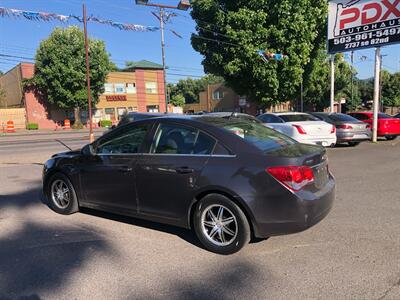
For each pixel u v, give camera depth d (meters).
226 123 4.82
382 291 3.40
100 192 5.33
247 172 4.11
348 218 5.46
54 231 5.16
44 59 38.56
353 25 15.45
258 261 4.11
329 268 3.88
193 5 23.88
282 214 4.01
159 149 4.76
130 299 3.38
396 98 64.31
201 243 4.54
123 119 13.74
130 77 49.38
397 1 14.03
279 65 22.52
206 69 25.19
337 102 48.19
